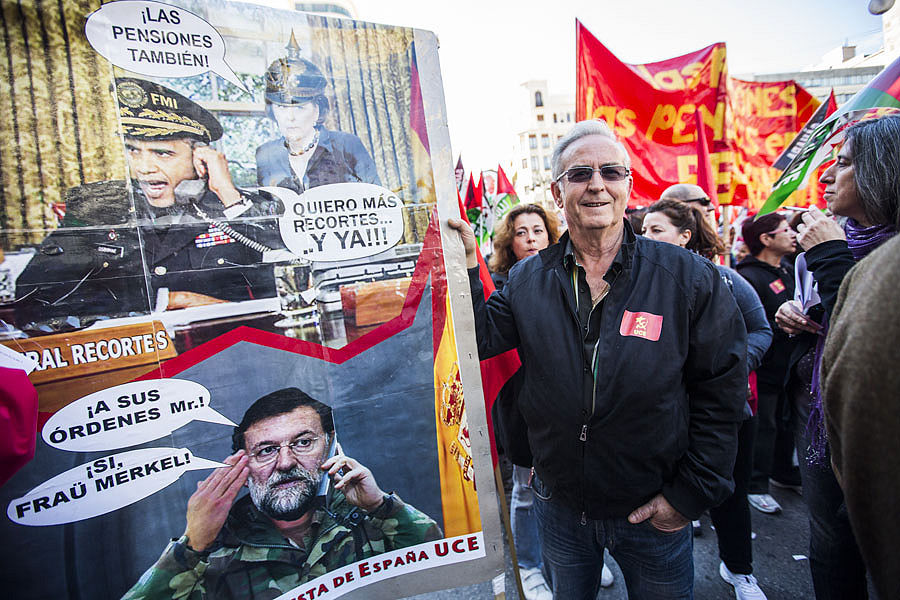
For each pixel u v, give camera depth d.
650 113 3.25
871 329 0.63
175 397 1.08
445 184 1.33
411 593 1.29
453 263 1.34
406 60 1.30
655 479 1.31
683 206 2.22
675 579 1.36
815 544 1.57
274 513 1.16
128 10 1.04
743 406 1.30
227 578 1.11
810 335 1.78
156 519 1.06
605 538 1.39
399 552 1.28
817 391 1.59
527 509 2.25
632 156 3.28
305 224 1.20
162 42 1.07
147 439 1.05
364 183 1.26
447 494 1.31
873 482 0.63
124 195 1.04
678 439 1.30
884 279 0.63
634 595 1.44
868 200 1.29
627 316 1.31
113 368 1.02
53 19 0.98
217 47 1.12
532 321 1.41
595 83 3.20
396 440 1.28
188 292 1.09
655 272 1.34
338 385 1.23
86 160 1.01
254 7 1.16
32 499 0.96
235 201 1.13
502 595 1.44
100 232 1.02
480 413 1.35
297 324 1.19
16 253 0.95
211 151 1.11
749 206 4.44
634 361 1.27
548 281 1.45
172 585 1.07
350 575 1.23
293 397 1.19
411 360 1.29
